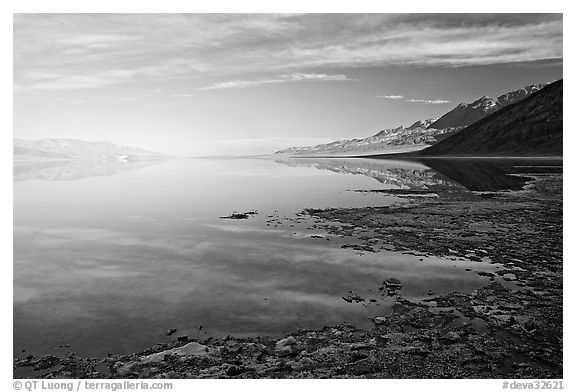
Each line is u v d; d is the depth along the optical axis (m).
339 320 13.13
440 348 11.50
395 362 10.85
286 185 55.78
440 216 28.94
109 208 35.28
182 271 17.77
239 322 13.05
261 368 10.60
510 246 20.84
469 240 22.12
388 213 30.53
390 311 13.73
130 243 22.78
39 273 17.67
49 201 39.91
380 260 18.86
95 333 12.45
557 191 41.47
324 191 46.94
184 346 11.59
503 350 11.39
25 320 13.23
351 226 26.12
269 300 14.59
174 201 39.41
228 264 18.61
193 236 24.23
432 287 15.68
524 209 31.28
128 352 11.45
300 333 12.35
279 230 25.44
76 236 24.69
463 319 13.15
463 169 82.12
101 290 15.67
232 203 37.47
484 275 16.84
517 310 13.66
